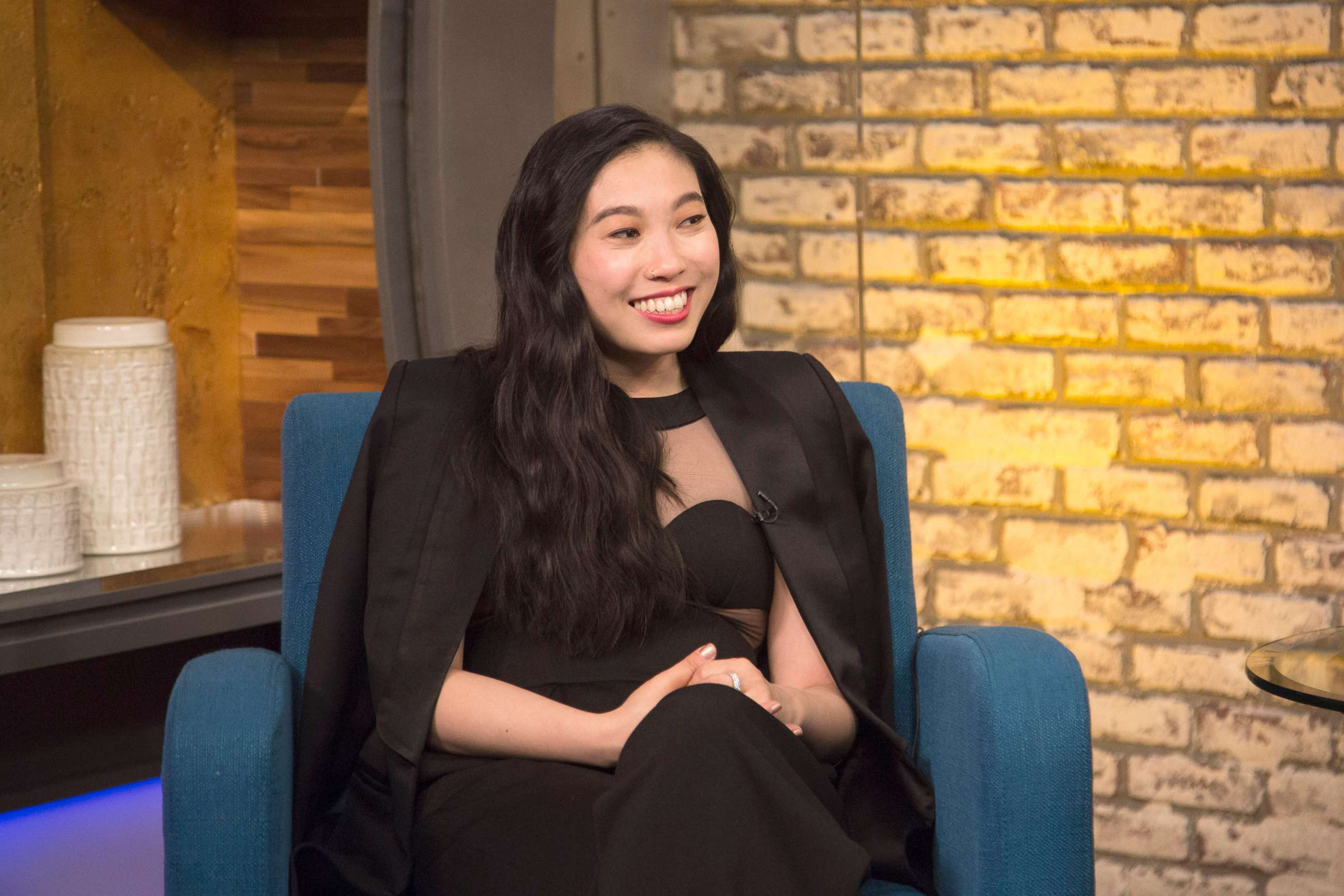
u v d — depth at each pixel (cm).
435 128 526
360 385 666
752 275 636
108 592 521
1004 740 329
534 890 321
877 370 622
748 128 630
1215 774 586
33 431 603
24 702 577
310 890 342
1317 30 543
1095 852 609
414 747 354
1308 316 555
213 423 677
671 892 284
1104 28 573
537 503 371
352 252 657
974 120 596
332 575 379
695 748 296
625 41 618
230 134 666
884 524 420
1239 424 570
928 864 360
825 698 370
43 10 592
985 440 609
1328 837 571
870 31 606
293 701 375
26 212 589
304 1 645
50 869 535
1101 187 580
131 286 637
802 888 287
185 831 317
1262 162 556
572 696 365
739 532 387
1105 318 586
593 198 376
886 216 613
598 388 382
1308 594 565
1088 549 597
